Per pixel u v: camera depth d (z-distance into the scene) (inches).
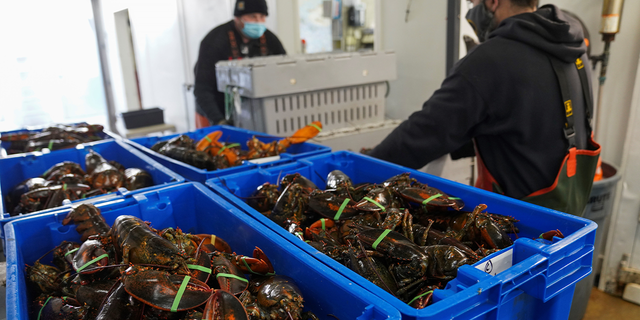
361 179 50.6
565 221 30.5
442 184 40.9
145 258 28.1
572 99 44.8
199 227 44.1
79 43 150.9
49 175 57.6
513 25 44.6
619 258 69.2
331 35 103.1
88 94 162.6
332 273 24.4
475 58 45.1
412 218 37.6
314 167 50.6
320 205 38.5
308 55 74.0
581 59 47.3
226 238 37.7
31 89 145.1
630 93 68.1
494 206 36.1
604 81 68.4
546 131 44.3
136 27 142.9
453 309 20.7
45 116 150.0
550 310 26.4
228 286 26.7
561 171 44.1
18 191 54.9
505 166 47.6
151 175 54.3
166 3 130.8
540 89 43.5
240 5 92.3
